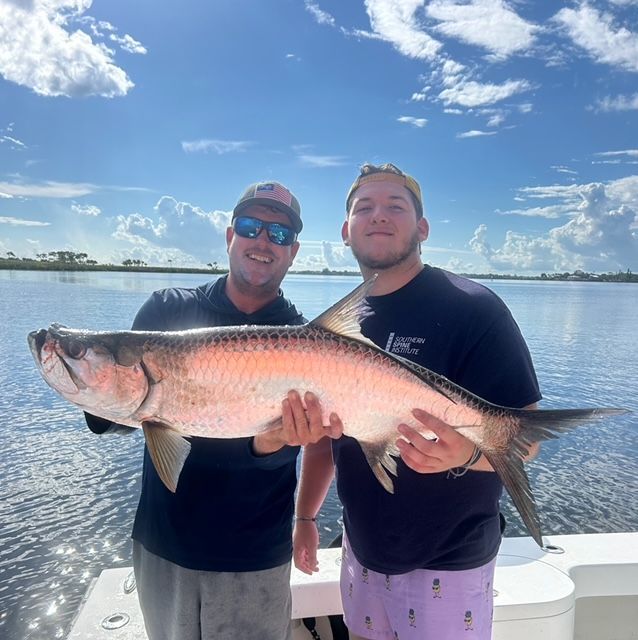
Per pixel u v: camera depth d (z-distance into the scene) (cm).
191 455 313
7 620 649
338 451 336
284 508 326
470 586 299
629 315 5194
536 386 303
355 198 351
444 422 285
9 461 1097
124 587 372
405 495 305
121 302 4562
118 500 942
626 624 395
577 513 933
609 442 1272
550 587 355
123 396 291
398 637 311
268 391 288
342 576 346
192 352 291
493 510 309
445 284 329
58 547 802
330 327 292
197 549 302
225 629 308
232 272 348
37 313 3638
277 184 349
